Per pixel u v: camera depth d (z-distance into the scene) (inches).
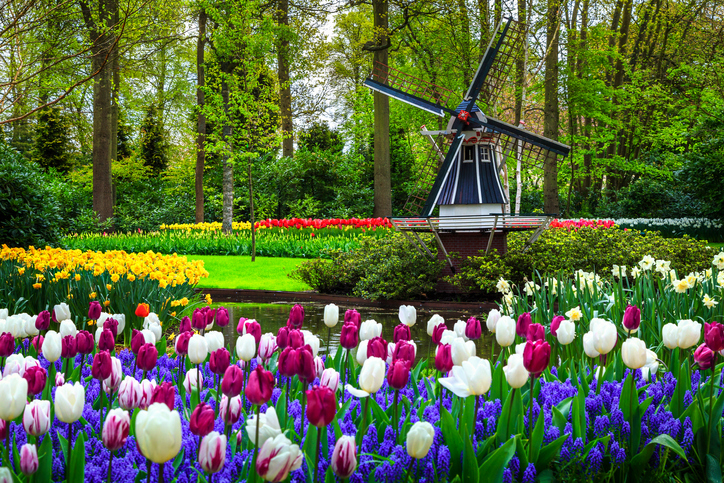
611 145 1443.2
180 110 1621.6
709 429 105.2
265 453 68.1
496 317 141.9
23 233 489.1
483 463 90.1
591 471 97.6
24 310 318.3
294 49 1042.1
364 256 619.8
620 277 217.6
